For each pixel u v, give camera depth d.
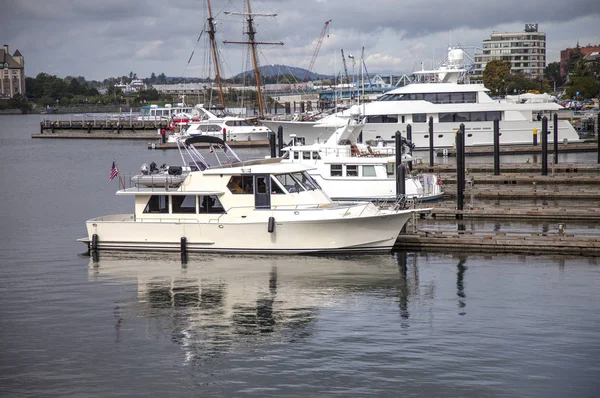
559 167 64.44
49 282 30.73
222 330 24.67
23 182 68.00
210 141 37.16
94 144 120.56
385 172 49.03
